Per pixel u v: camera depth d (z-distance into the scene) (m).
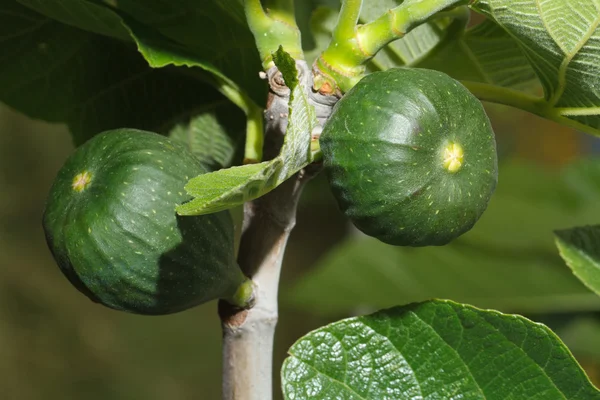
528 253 0.68
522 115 1.17
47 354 1.72
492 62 0.51
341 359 0.46
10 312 1.71
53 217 0.45
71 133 0.53
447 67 0.51
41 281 1.78
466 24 0.49
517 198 0.75
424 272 0.66
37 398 1.65
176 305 0.45
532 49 0.46
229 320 0.46
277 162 0.41
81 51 0.51
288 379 0.45
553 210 0.74
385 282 0.66
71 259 0.44
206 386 1.89
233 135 0.53
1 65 0.51
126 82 0.52
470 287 0.65
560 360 0.44
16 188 1.81
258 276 0.46
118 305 0.45
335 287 0.67
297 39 0.45
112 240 0.44
